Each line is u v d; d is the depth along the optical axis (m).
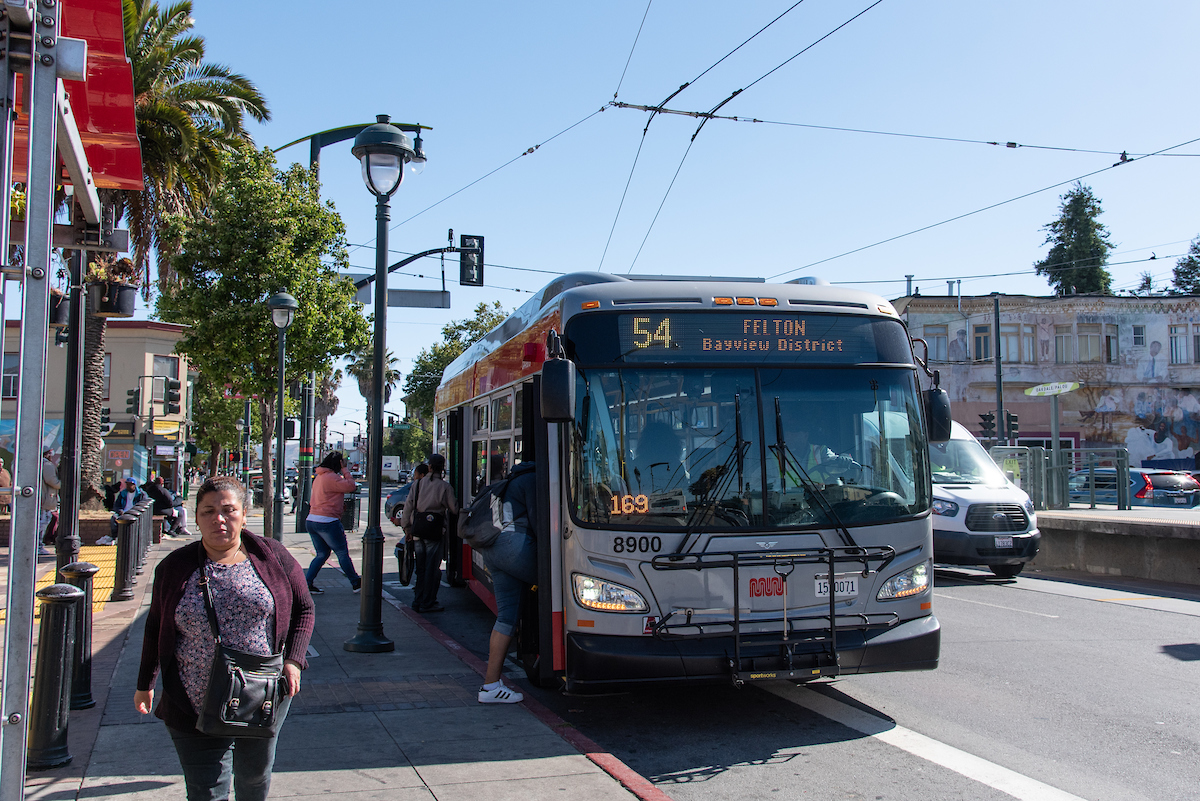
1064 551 15.05
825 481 6.05
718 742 5.93
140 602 11.16
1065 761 5.50
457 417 12.43
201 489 3.50
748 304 6.29
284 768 5.05
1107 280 55.53
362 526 24.77
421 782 4.84
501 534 6.36
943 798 4.91
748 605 5.79
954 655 8.41
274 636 3.50
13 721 3.04
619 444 5.92
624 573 5.75
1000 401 38.28
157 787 4.64
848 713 6.56
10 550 3.06
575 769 5.06
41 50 3.11
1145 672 7.73
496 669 6.48
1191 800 4.87
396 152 8.77
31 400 3.08
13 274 3.07
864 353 6.38
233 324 20.03
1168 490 26.61
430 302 20.27
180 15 19.50
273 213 20.23
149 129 18.97
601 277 7.21
